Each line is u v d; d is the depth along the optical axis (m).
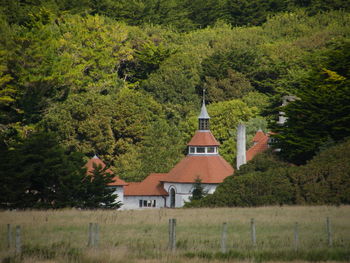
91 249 126.62
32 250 128.25
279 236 150.38
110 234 151.75
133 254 124.44
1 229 158.75
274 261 121.25
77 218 184.00
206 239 145.50
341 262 121.25
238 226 168.12
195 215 198.12
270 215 195.38
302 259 124.38
